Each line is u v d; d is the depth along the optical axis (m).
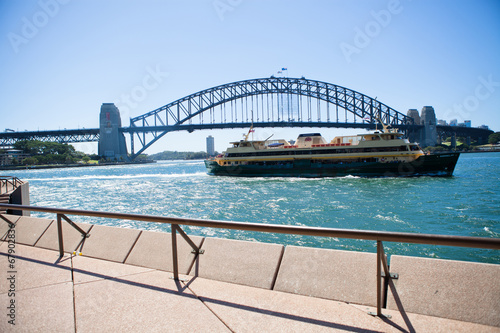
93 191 48.69
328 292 4.34
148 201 35.28
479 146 178.12
